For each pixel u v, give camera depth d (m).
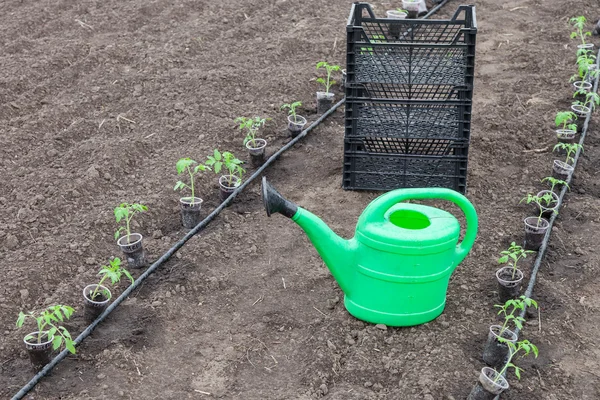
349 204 3.44
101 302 2.81
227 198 3.41
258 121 3.65
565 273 3.08
